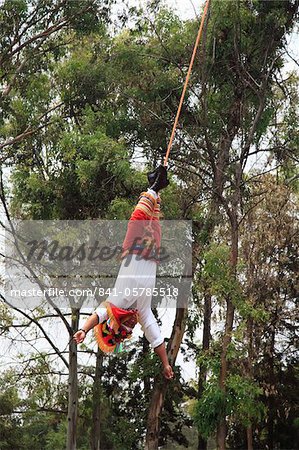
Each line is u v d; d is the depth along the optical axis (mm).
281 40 40656
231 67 39875
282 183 45219
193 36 41125
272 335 52281
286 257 46250
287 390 56625
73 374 47938
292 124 42719
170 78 42031
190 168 43969
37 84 45344
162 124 42250
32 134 44688
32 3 44625
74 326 47812
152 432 43594
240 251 44906
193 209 44406
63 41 46531
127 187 41656
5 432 52219
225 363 39250
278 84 41906
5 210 43531
